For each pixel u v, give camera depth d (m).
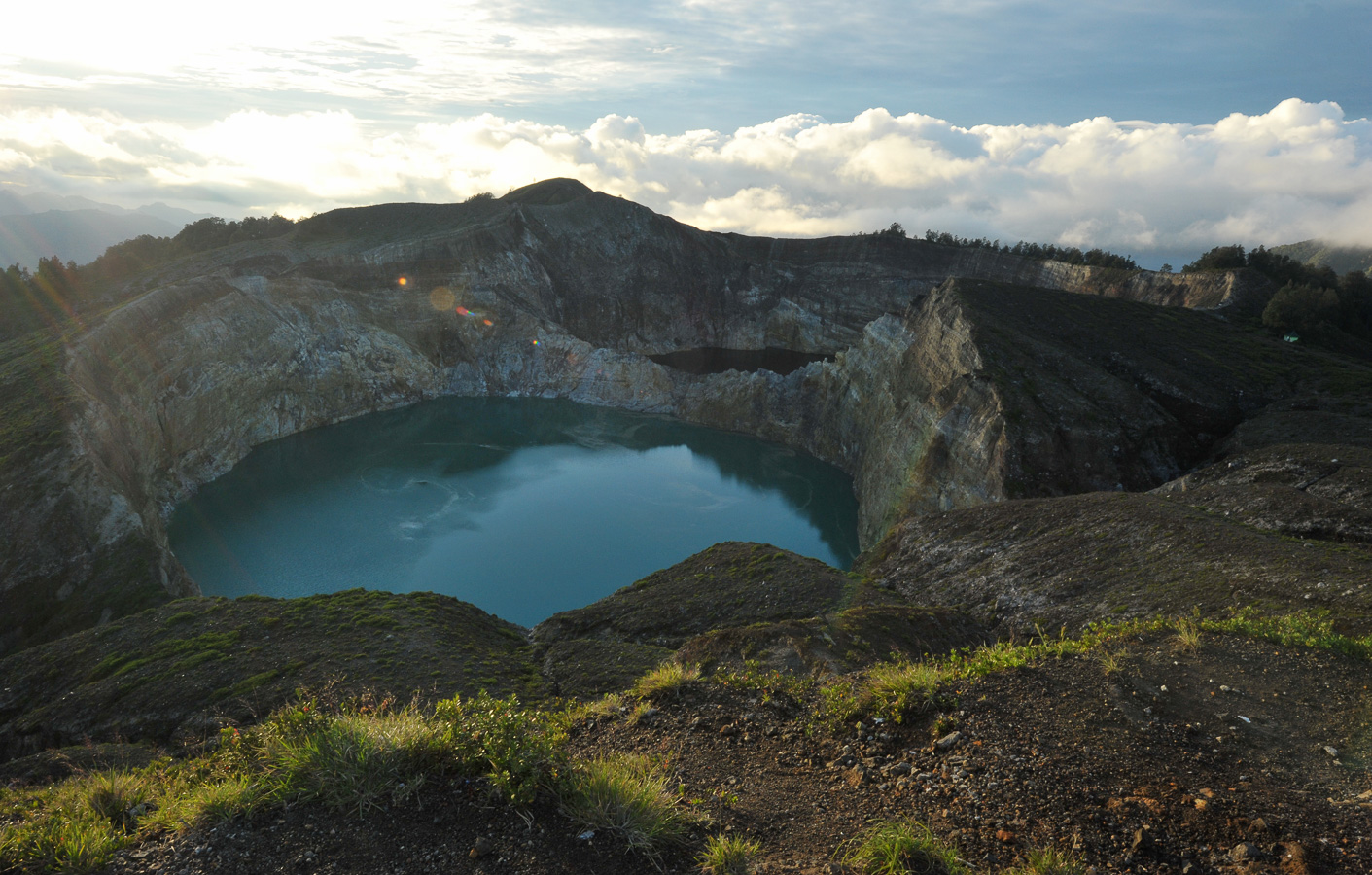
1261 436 57.78
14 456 60.75
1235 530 35.72
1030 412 62.88
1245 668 10.53
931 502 69.19
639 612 42.03
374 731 8.05
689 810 7.86
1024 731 9.12
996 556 43.12
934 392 77.25
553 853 6.72
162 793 8.18
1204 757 8.30
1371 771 7.86
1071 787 7.95
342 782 7.41
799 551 82.31
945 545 47.44
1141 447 61.66
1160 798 7.63
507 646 40.34
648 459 115.44
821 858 7.04
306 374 121.62
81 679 35.53
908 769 8.83
